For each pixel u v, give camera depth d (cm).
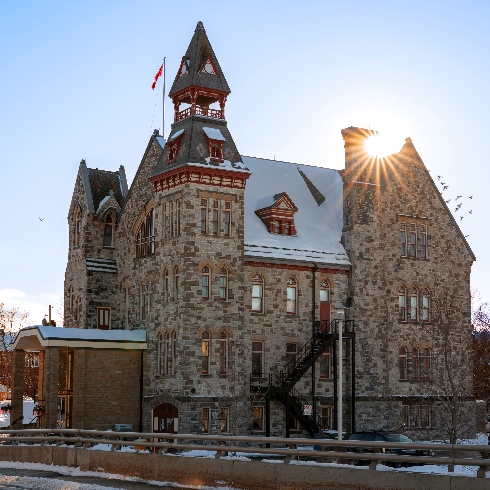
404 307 6550
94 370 5666
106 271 6488
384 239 6481
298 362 5912
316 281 6131
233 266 5741
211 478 2820
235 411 5353
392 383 6366
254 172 6619
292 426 5894
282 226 6175
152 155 6219
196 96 5884
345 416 6100
